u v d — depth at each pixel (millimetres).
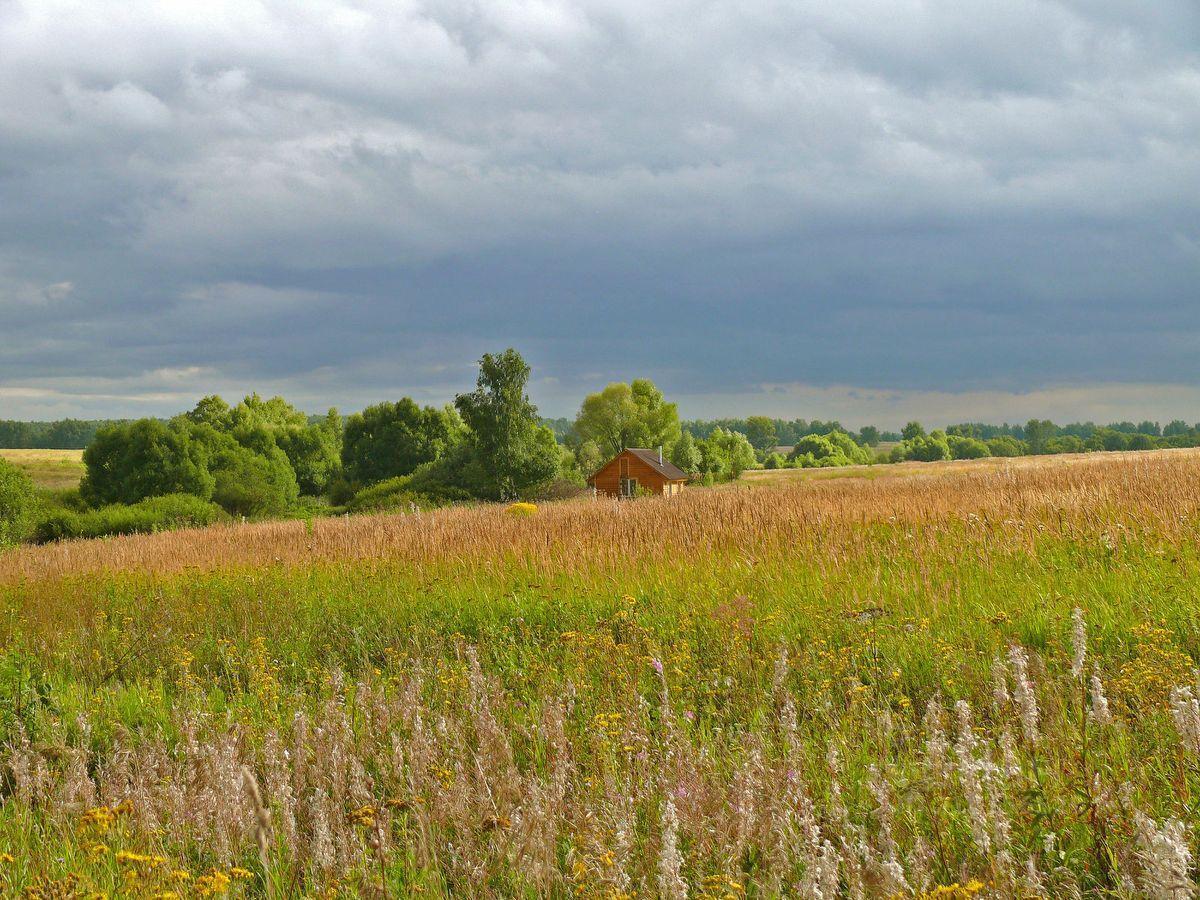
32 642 9570
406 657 7930
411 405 89062
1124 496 12961
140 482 62812
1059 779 3705
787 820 3348
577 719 5785
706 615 8273
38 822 4488
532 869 3355
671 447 96000
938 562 9445
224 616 10633
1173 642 6250
